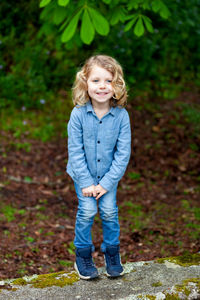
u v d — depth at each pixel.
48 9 3.54
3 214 4.19
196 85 7.93
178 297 2.24
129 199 4.85
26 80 6.98
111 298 2.21
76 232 2.45
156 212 4.52
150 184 5.23
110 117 2.31
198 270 2.53
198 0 9.29
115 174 2.33
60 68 7.24
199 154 5.88
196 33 8.61
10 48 7.35
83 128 2.31
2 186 4.82
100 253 3.67
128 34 7.02
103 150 2.34
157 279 2.42
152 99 7.20
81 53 7.23
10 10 7.66
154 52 7.86
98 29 2.92
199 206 4.64
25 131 6.10
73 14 3.03
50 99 6.83
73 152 2.33
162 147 6.01
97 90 2.21
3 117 6.32
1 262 3.31
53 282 2.41
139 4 3.52
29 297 2.24
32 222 4.12
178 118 6.68
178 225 4.18
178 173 5.49
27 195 4.74
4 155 5.53
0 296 2.24
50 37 7.41
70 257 3.55
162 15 3.51
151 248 3.73
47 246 3.68
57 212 4.44
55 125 6.33
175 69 8.19
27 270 3.25
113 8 3.52
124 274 2.50
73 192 4.96
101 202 2.40
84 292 2.29
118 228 2.48
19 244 3.65
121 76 2.27
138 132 6.29
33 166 5.43
